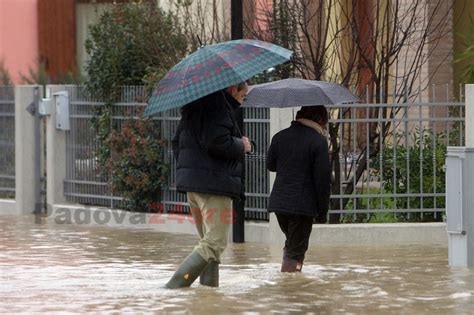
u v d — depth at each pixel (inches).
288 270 1004.6
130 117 1456.7
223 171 878.4
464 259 1048.8
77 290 908.6
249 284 931.3
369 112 1318.9
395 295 871.7
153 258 1139.9
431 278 964.0
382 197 1301.7
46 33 2285.9
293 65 1386.6
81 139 1556.3
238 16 1240.8
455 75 1672.0
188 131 884.6
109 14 1530.5
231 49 888.9
